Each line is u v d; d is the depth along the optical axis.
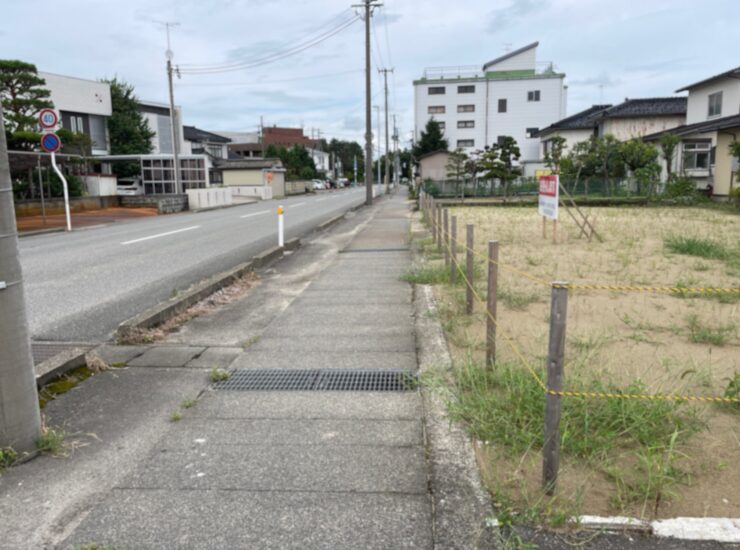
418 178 48.53
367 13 28.03
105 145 37.19
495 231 13.90
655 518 2.38
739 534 2.27
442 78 60.09
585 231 12.55
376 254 10.69
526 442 2.96
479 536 2.30
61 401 3.77
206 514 2.48
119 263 9.86
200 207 27.41
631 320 5.51
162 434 3.27
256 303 6.77
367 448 3.05
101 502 2.59
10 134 21.59
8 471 2.87
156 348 4.97
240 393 3.90
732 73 24.78
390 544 2.27
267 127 100.62
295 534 2.34
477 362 4.24
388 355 4.64
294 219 20.06
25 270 9.16
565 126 41.69
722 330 5.08
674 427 3.10
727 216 18.11
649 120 36.41
